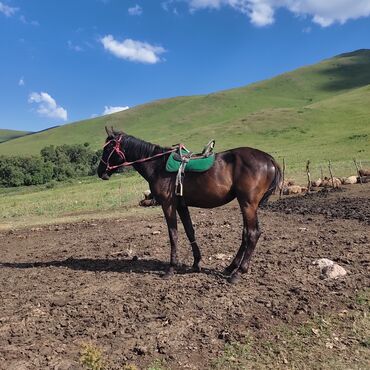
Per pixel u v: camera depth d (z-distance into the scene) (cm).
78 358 266
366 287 341
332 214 651
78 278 423
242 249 393
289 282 365
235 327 295
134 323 309
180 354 268
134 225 722
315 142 2977
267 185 380
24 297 378
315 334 279
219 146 3281
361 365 247
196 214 781
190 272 412
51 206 1252
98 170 423
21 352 276
